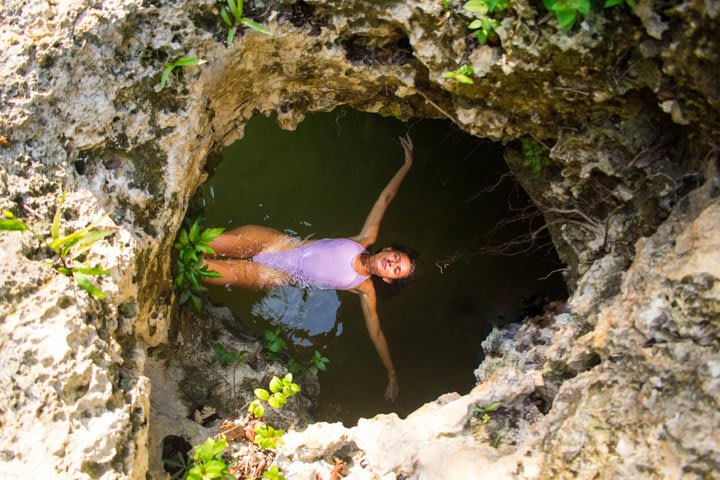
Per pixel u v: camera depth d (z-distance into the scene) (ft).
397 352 15.81
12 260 8.34
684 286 7.88
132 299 9.60
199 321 12.99
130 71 9.74
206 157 11.85
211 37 10.09
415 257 15.93
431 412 10.26
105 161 9.78
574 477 7.93
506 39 9.50
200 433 11.05
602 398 8.20
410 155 15.44
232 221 16.47
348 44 11.14
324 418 13.76
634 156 10.02
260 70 11.39
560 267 14.42
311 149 17.85
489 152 16.10
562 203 11.82
